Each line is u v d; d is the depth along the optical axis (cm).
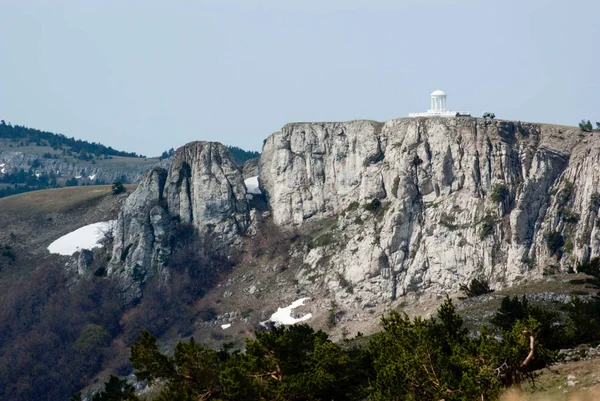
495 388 15475
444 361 16812
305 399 18400
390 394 16700
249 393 17675
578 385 16100
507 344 16325
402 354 17012
